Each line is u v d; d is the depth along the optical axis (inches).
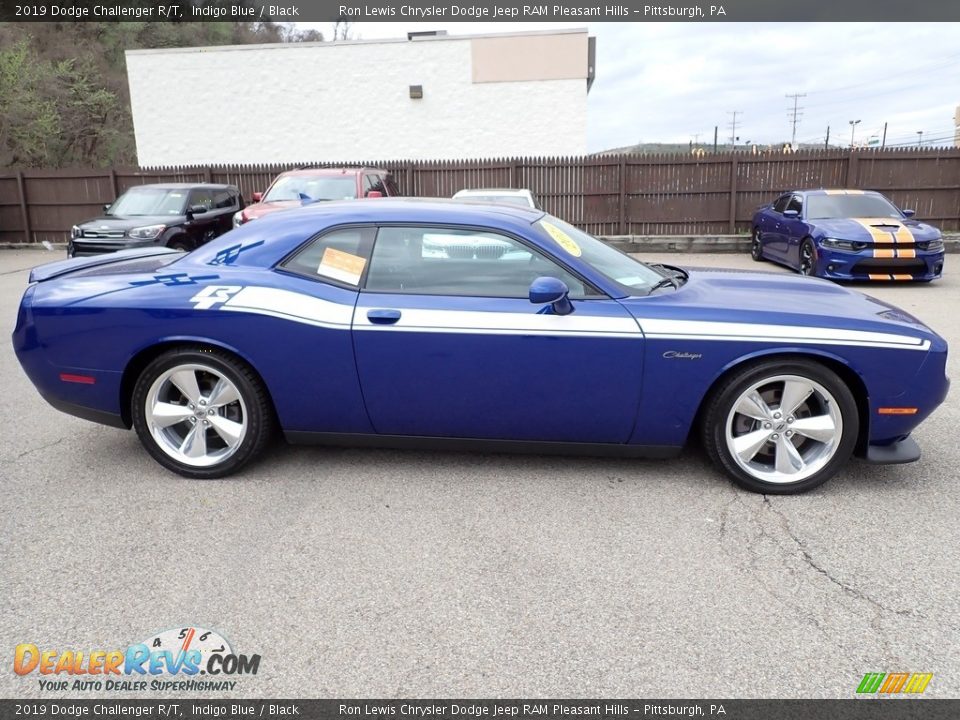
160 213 469.1
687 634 98.9
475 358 138.6
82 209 657.6
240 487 147.1
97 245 437.1
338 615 103.7
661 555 119.6
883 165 572.1
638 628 100.2
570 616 103.0
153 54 814.5
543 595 108.4
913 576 112.8
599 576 113.3
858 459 156.0
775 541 123.9
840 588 109.6
